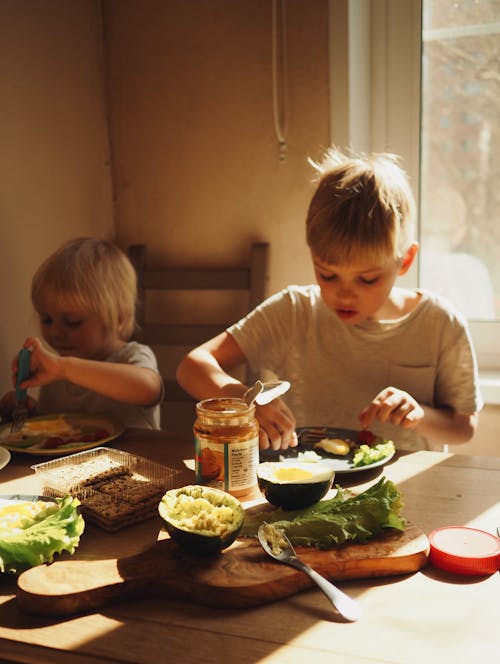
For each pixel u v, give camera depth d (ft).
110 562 2.26
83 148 5.70
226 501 2.48
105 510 2.61
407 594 2.12
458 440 4.00
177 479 3.06
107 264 4.58
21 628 1.99
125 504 2.66
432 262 5.84
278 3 5.40
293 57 5.46
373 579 2.23
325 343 4.50
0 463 3.21
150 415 4.45
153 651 1.86
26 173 4.96
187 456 3.40
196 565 2.21
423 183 5.73
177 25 5.73
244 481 2.80
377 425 4.35
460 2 5.39
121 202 6.18
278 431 3.31
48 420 3.97
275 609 2.06
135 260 5.97
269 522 2.50
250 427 2.80
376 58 5.64
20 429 3.79
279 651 1.84
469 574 2.23
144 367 4.34
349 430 3.62
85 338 4.51
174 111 5.87
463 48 5.45
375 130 5.76
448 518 2.62
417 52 5.53
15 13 4.78
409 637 1.90
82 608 2.06
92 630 1.97
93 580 2.12
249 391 2.93
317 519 2.36
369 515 2.40
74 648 1.88
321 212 3.73
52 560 2.31
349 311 3.82
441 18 5.45
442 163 5.66
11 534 2.35
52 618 2.04
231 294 6.00
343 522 2.34
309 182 5.61
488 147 5.54
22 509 2.60
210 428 2.77
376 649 1.84
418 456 3.34
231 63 5.64
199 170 5.89
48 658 1.89
